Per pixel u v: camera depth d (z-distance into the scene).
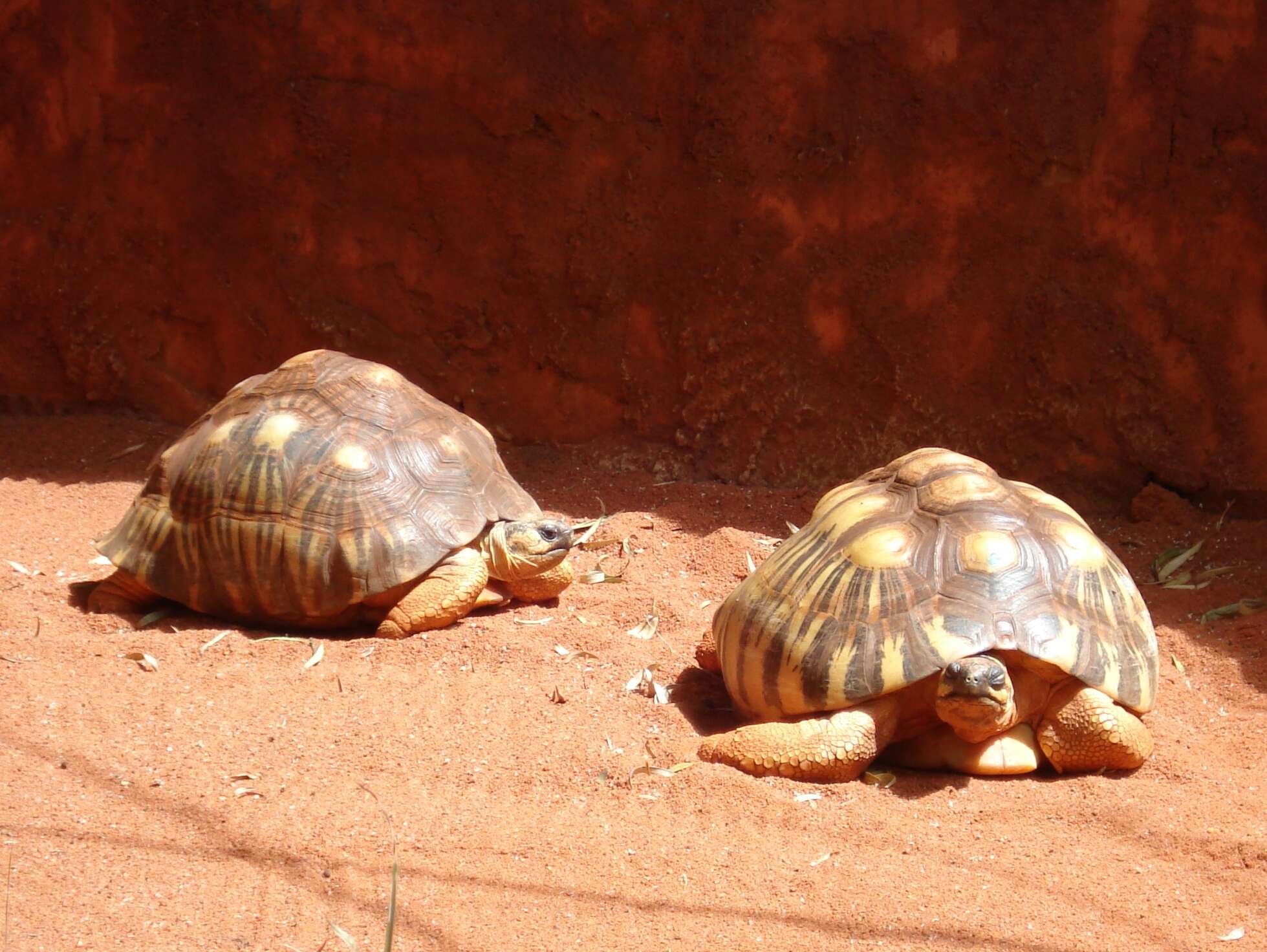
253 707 2.65
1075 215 3.05
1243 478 3.02
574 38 3.17
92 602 2.82
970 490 2.61
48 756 2.57
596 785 2.55
